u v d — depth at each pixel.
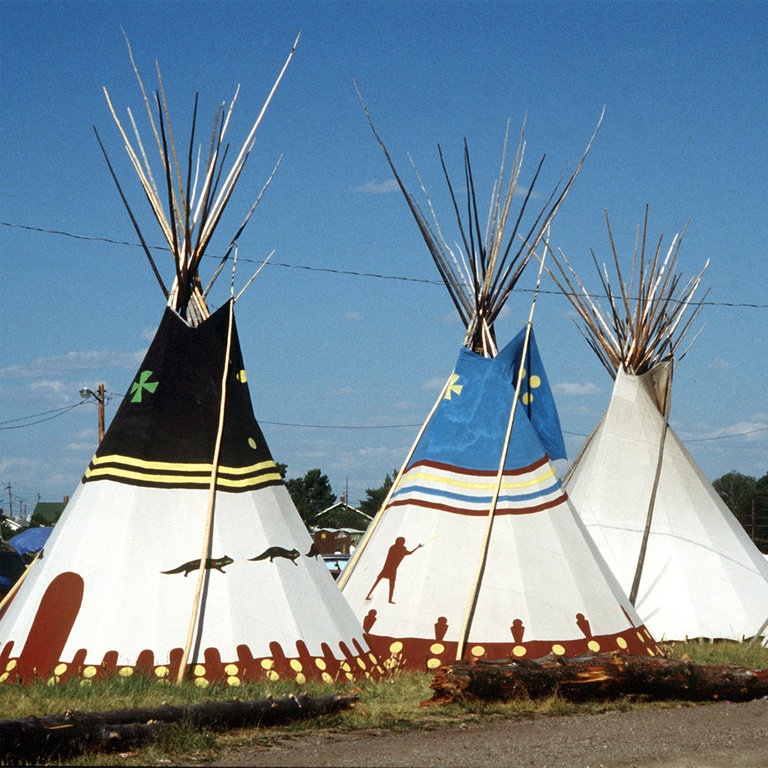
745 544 19.34
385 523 15.05
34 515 61.03
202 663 11.35
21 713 9.51
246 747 8.73
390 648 13.54
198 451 12.77
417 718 10.14
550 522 14.47
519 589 13.80
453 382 15.90
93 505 12.38
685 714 10.85
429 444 15.44
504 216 16.31
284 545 12.64
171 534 12.17
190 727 8.95
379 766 8.06
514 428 15.19
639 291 19.94
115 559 11.92
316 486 61.78
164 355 13.18
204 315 13.80
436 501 14.77
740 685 11.80
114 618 11.52
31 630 11.57
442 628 13.62
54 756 8.16
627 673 11.46
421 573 14.16
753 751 9.09
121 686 10.69
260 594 12.07
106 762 8.07
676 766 8.50
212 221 13.79
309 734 9.33
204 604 11.77
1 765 7.85
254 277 14.00
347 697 10.28
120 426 12.85
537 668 11.22
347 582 14.81
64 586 11.80
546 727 9.92
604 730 9.82
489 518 13.96
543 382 16.47
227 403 13.16
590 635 13.53
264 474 13.09
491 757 8.52
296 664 11.70
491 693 10.94
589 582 14.07
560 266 20.47
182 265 13.69
